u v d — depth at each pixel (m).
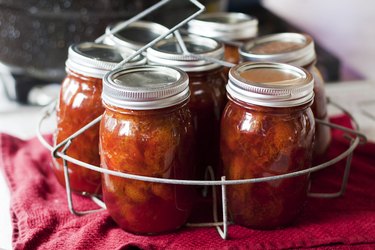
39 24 0.89
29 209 0.67
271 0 1.32
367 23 1.17
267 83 0.60
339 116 0.90
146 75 0.63
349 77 1.17
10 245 0.64
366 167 0.76
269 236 0.63
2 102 1.03
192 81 0.66
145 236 0.64
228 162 0.63
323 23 1.23
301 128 0.61
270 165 0.61
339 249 0.62
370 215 0.66
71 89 0.68
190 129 0.63
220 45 0.68
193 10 0.91
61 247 0.61
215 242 0.62
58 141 0.70
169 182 0.60
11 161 0.79
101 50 0.69
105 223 0.65
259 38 0.73
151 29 0.74
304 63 0.68
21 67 0.95
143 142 0.60
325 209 0.68
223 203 0.62
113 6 0.86
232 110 0.62
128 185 0.62
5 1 0.88
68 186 0.67
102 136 0.62
